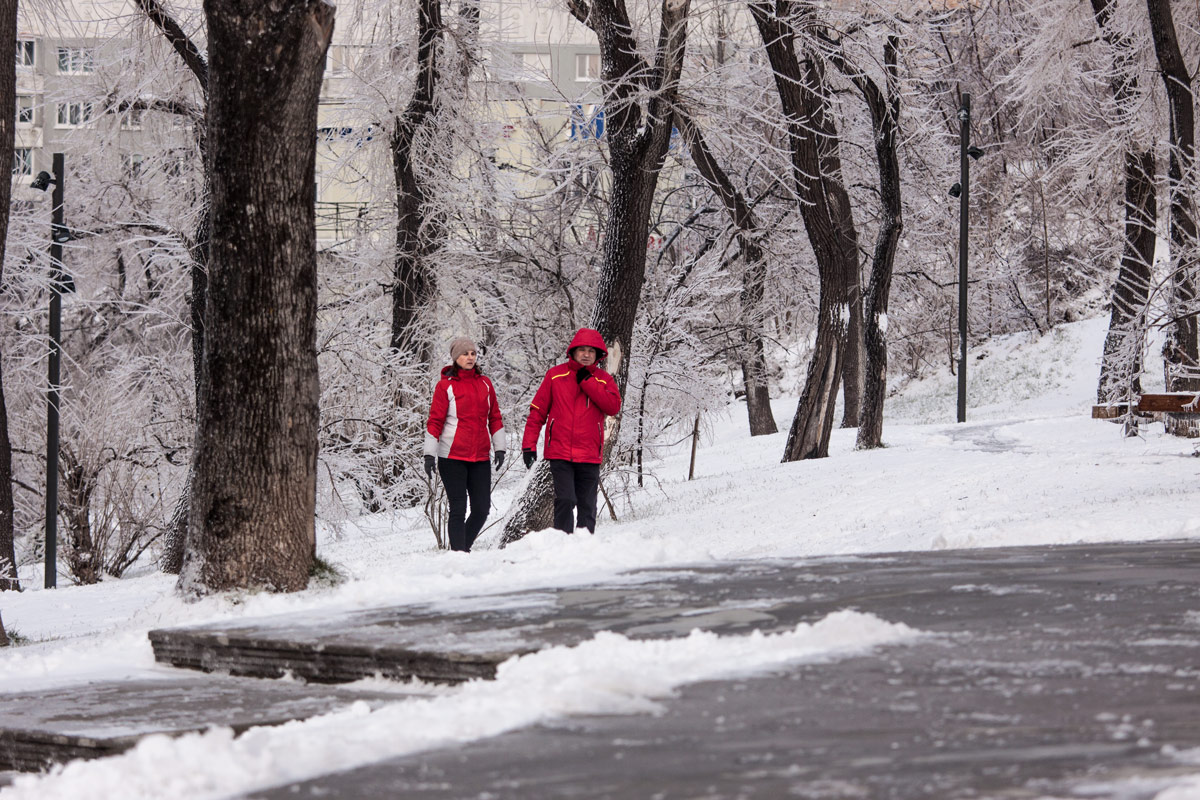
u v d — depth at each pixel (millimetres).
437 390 12914
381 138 30828
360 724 3752
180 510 22797
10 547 19531
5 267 29250
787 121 24906
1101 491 14023
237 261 8617
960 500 14922
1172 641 4352
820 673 4039
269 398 8602
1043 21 30562
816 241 26609
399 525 26016
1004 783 2629
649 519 18781
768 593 5988
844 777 2771
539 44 37438
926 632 4727
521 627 5336
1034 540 9477
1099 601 5328
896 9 28266
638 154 17891
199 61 23000
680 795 2703
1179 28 28641
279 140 8586
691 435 34438
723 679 4027
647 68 17812
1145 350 20219
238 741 3549
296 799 2898
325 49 8648
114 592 17375
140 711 4711
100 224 30906
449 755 3252
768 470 24969
